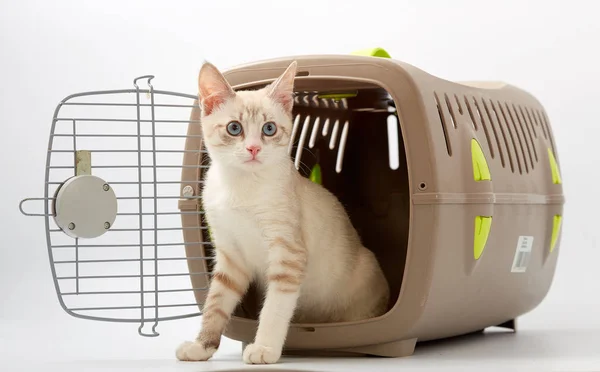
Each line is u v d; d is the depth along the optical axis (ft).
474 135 4.17
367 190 5.07
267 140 3.95
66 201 3.97
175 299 5.91
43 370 3.88
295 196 4.05
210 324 4.07
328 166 5.05
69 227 3.98
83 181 3.99
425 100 3.97
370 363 3.93
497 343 4.42
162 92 4.07
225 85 3.96
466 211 4.04
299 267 3.99
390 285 4.87
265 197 3.97
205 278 4.27
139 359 4.12
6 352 4.32
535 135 4.74
